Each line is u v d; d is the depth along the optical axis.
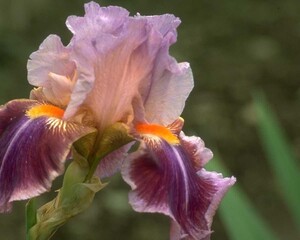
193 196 0.63
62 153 0.62
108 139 0.65
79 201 0.65
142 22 0.64
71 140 0.63
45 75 0.66
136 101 0.65
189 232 0.62
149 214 1.50
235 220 0.92
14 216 1.42
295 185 0.97
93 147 0.65
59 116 0.65
